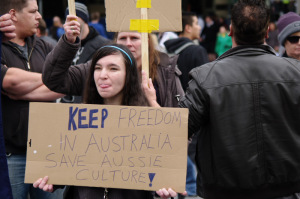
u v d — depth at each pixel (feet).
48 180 9.52
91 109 9.53
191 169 19.26
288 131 9.46
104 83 9.71
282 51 18.72
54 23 39.45
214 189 9.82
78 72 11.51
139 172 9.39
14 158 12.36
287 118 9.53
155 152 9.38
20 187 12.53
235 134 9.43
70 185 9.75
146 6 10.34
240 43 10.02
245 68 9.64
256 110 9.48
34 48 13.12
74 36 10.32
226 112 9.46
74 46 10.34
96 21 43.60
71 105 9.57
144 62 10.19
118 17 10.49
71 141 9.53
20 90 11.82
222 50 45.98
